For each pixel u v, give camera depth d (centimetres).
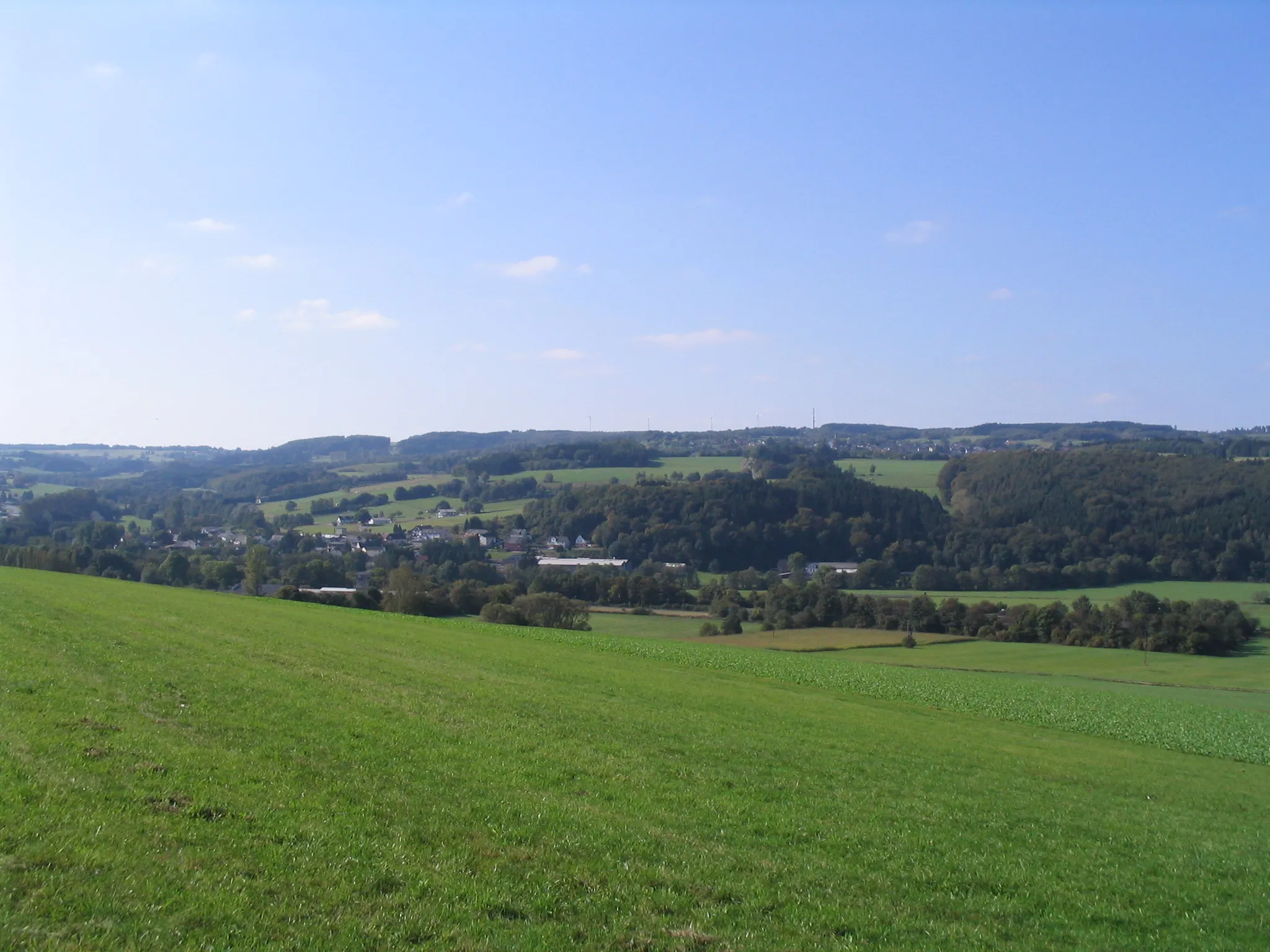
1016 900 1529
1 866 1062
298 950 1018
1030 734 3922
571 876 1358
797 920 1313
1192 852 2022
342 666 3266
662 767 2194
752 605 10581
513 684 3425
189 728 1898
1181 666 7769
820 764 2517
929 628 9494
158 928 1004
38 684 2050
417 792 1680
